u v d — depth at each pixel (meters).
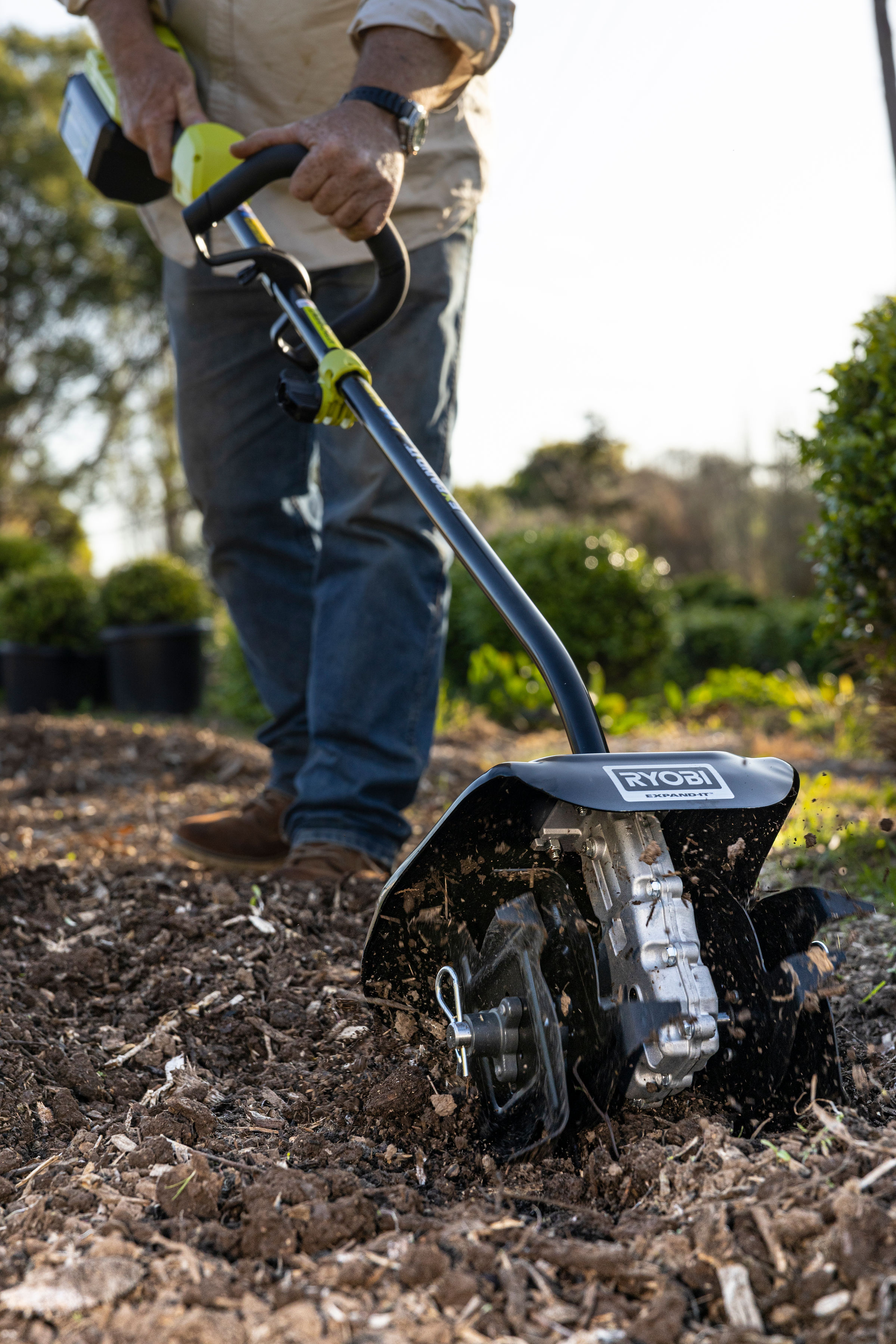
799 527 20.45
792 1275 0.97
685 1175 1.12
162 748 5.27
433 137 2.25
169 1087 1.50
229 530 2.65
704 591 16.72
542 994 1.18
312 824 2.33
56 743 5.29
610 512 25.62
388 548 2.32
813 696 7.52
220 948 1.97
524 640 1.31
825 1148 1.14
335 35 2.29
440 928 1.42
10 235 21.92
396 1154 1.29
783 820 1.31
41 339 22.58
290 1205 1.11
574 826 1.22
